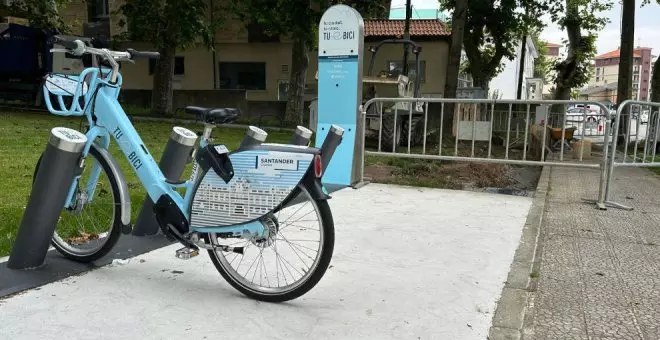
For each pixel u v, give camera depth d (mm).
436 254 4383
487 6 22953
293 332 2928
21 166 7469
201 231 3342
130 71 26406
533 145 12047
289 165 3098
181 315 3086
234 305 3252
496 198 6852
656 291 3703
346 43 7234
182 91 22516
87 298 3264
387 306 3307
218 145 3291
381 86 13312
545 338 2967
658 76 17391
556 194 7352
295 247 4125
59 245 3945
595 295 3607
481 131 9250
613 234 5176
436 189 7457
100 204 4168
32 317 2977
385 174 9102
